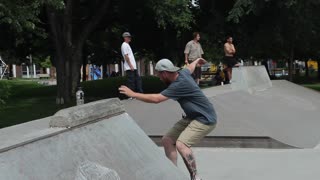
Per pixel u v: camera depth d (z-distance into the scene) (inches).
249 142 389.7
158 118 411.2
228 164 329.7
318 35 991.6
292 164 324.2
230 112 412.5
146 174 183.8
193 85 241.3
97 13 864.9
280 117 458.9
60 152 153.8
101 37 1262.3
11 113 669.3
